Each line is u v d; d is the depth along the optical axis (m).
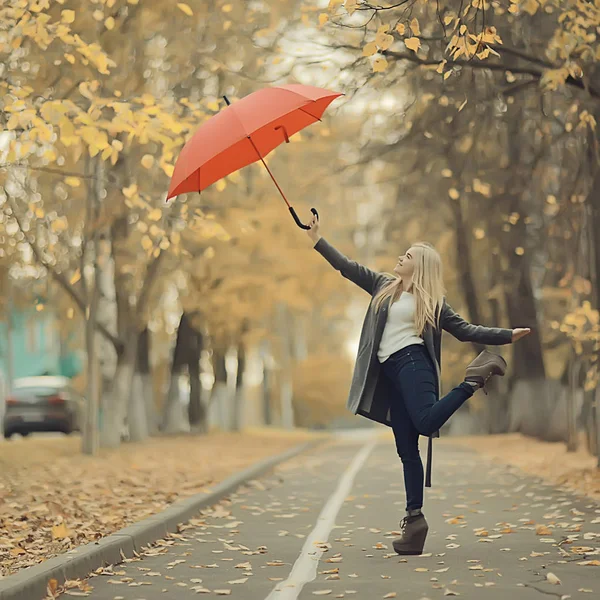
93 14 16.72
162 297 37.69
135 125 14.97
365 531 12.68
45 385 39.81
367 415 10.60
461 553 10.59
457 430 50.72
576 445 28.20
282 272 35.25
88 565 9.70
